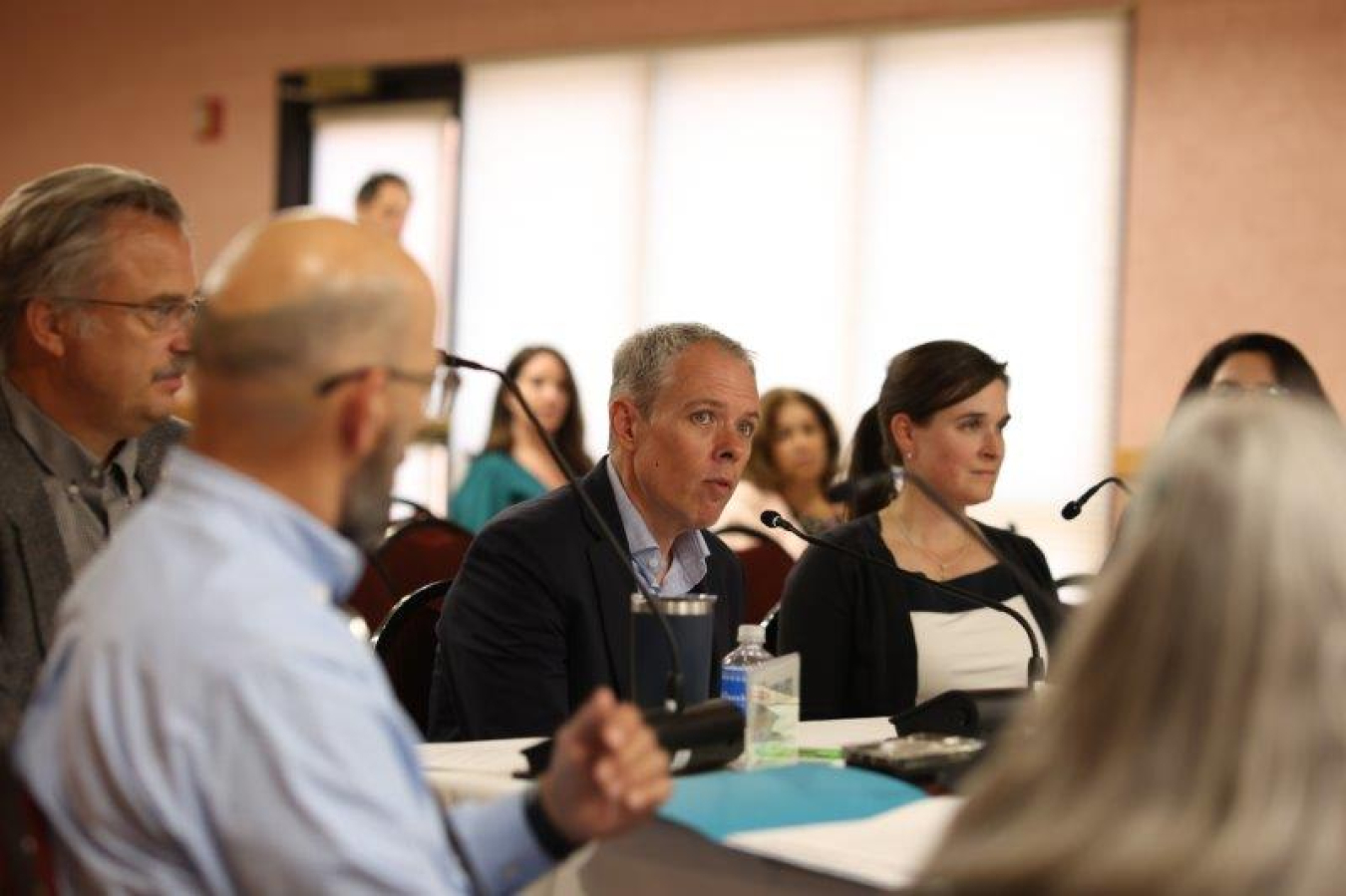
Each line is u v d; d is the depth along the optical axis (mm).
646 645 2914
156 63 12188
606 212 10805
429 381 2062
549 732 3508
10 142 12672
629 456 3789
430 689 4000
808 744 3111
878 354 10062
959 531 4336
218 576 1838
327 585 1988
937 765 2594
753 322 10391
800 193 10250
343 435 1975
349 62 11508
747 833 2203
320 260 1965
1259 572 1339
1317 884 1246
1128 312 9398
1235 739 1309
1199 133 9258
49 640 2955
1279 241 9102
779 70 10281
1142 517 1446
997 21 9656
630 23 10625
